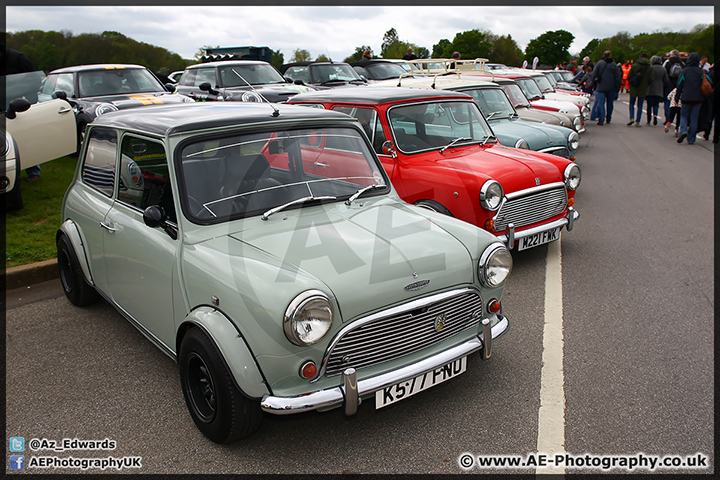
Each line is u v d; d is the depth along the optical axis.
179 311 3.02
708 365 3.56
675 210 7.54
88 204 4.08
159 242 3.16
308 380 2.57
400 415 3.12
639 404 3.16
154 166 3.24
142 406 3.26
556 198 5.50
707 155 11.88
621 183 9.30
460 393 3.31
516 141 7.09
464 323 3.05
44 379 3.56
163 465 2.75
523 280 5.15
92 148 4.18
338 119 3.79
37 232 6.12
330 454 2.81
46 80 10.32
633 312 4.39
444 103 5.86
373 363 2.70
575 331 4.09
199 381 2.94
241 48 21.16
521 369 3.56
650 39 126.44
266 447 2.88
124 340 4.09
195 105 3.99
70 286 4.60
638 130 16.23
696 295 4.70
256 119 3.40
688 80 12.95
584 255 5.81
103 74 10.09
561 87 19.72
